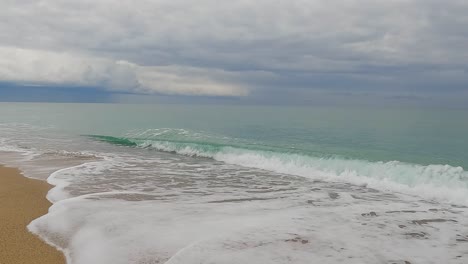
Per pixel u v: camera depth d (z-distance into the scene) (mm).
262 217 8430
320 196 10602
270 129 29812
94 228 7723
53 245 6934
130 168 15070
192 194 10688
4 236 7398
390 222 8164
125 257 6340
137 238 7145
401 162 13352
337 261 6133
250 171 14805
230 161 17359
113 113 59625
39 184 11898
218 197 10367
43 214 8828
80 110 75938
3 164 15641
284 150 17422
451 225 8000
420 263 6125
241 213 8758
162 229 7613
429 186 11094
